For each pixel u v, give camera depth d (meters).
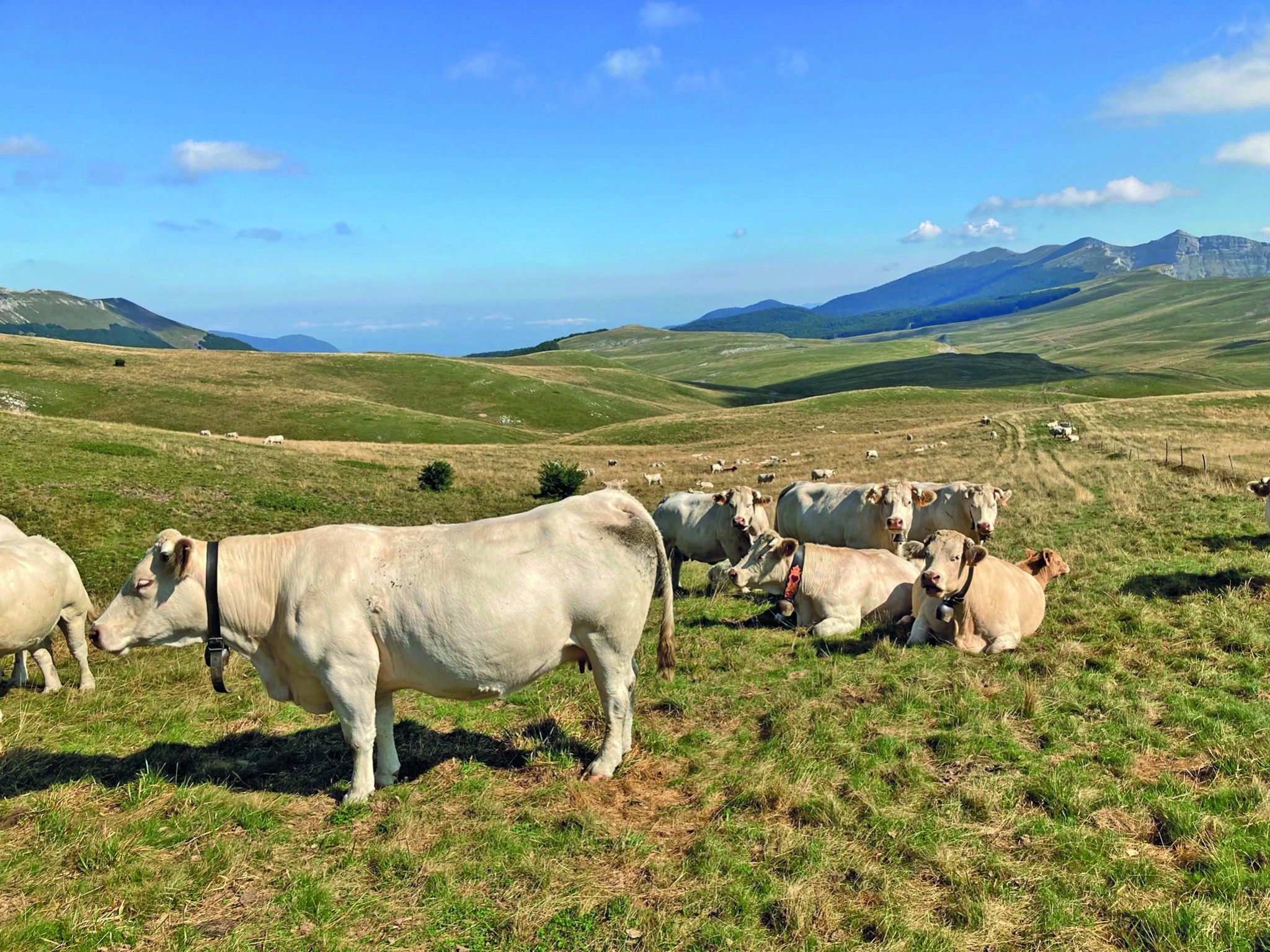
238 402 80.38
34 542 8.37
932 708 7.15
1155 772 5.80
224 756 6.84
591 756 6.58
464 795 6.00
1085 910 4.43
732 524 13.02
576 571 5.88
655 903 4.64
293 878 4.96
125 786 6.20
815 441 60.31
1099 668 7.86
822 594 10.02
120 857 5.15
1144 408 58.31
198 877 4.97
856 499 13.70
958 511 14.13
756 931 4.36
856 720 6.93
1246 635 8.30
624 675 6.27
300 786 6.29
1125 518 16.50
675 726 7.17
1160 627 8.87
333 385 102.62
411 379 109.56
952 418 76.88
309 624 5.77
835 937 4.31
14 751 6.82
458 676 5.84
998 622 8.70
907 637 9.50
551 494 33.56
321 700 6.21
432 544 5.94
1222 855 4.74
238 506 23.41
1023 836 5.11
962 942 4.22
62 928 4.49
